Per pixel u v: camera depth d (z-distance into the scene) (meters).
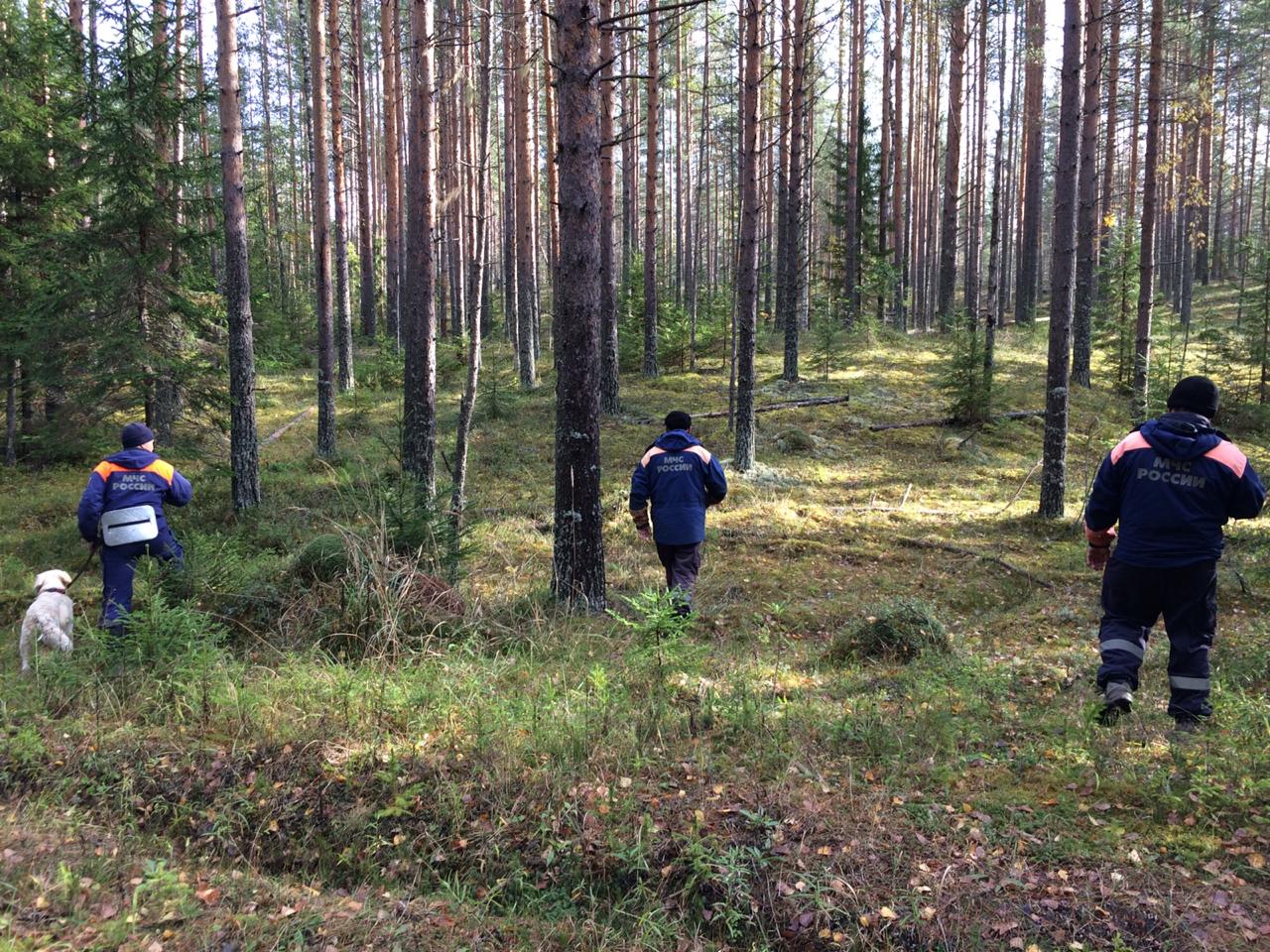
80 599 8.06
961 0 23.34
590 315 6.79
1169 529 3.92
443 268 31.88
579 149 6.53
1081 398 18.98
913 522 11.07
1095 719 3.99
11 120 13.26
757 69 12.39
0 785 3.94
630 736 4.09
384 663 5.21
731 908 2.94
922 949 2.69
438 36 10.44
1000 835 3.18
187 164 11.53
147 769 4.02
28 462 14.00
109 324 10.74
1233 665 5.24
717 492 6.89
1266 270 18.94
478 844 3.45
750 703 4.49
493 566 8.56
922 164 37.91
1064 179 10.65
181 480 6.64
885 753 3.94
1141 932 2.64
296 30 39.69
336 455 14.41
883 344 24.52
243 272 10.61
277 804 3.79
